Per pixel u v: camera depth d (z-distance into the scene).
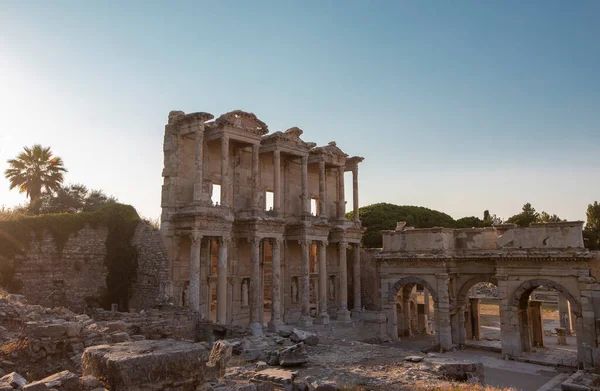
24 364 20.33
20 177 60.81
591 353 38.16
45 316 26.94
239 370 24.55
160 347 15.11
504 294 44.56
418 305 62.59
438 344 48.12
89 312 42.78
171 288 41.75
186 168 46.41
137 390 13.47
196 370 14.94
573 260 40.62
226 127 46.06
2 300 27.80
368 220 84.75
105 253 45.38
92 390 13.16
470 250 49.28
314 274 60.28
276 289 48.69
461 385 24.17
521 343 46.12
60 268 42.06
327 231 56.12
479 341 52.28
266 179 55.12
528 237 44.00
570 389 29.62
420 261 50.03
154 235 44.59
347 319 55.69
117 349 14.71
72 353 21.36
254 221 47.03
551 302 86.25
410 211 89.19
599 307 39.28
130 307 45.19
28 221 40.47
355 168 63.22
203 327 38.50
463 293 49.47
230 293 48.56
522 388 33.06
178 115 45.72
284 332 36.06
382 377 25.22
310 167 61.53
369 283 64.19
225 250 44.50
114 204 47.03
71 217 43.28
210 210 43.66
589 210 90.50
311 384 22.17
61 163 63.66
